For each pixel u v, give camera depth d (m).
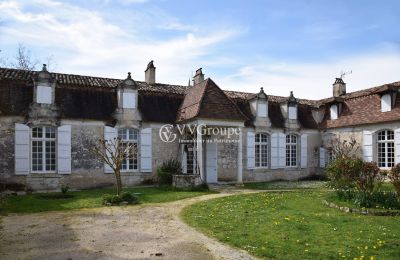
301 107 22.69
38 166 15.69
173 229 7.80
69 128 16.09
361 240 6.61
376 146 18.84
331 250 6.01
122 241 6.81
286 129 21.44
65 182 15.93
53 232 7.60
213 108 16.67
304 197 12.77
